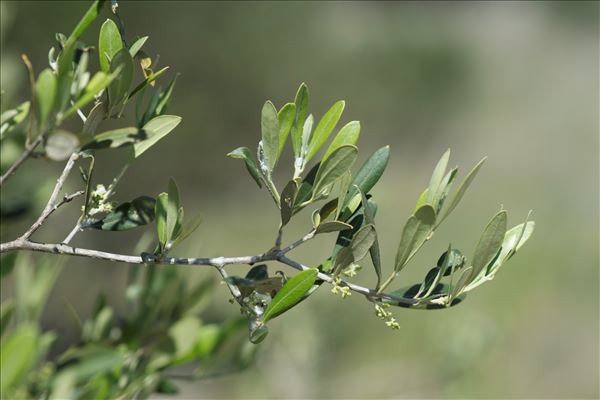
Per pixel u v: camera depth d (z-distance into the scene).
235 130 13.38
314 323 6.06
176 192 1.76
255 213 16.27
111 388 2.41
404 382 6.32
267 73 13.05
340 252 1.74
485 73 21.59
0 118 1.92
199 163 13.49
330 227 1.72
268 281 1.74
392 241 14.38
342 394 6.26
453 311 10.46
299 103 1.75
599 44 24.75
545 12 24.86
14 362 1.55
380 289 1.75
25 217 2.88
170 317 2.68
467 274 1.70
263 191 15.86
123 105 1.73
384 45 15.76
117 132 1.55
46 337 2.62
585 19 24.94
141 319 2.61
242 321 2.71
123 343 2.55
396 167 18.81
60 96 1.47
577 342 13.67
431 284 1.82
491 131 20.89
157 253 1.76
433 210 1.66
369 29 15.67
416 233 1.69
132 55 1.76
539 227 16.88
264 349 5.64
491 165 20.17
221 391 9.23
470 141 20.47
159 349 2.54
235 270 11.47
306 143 1.77
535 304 14.34
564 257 15.40
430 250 15.72
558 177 19.78
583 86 23.08
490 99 21.39
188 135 12.84
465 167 20.17
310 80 14.30
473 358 6.09
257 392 5.80
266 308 1.71
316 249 11.16
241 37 12.29
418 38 16.97
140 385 2.49
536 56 23.66
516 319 13.90
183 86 12.45
